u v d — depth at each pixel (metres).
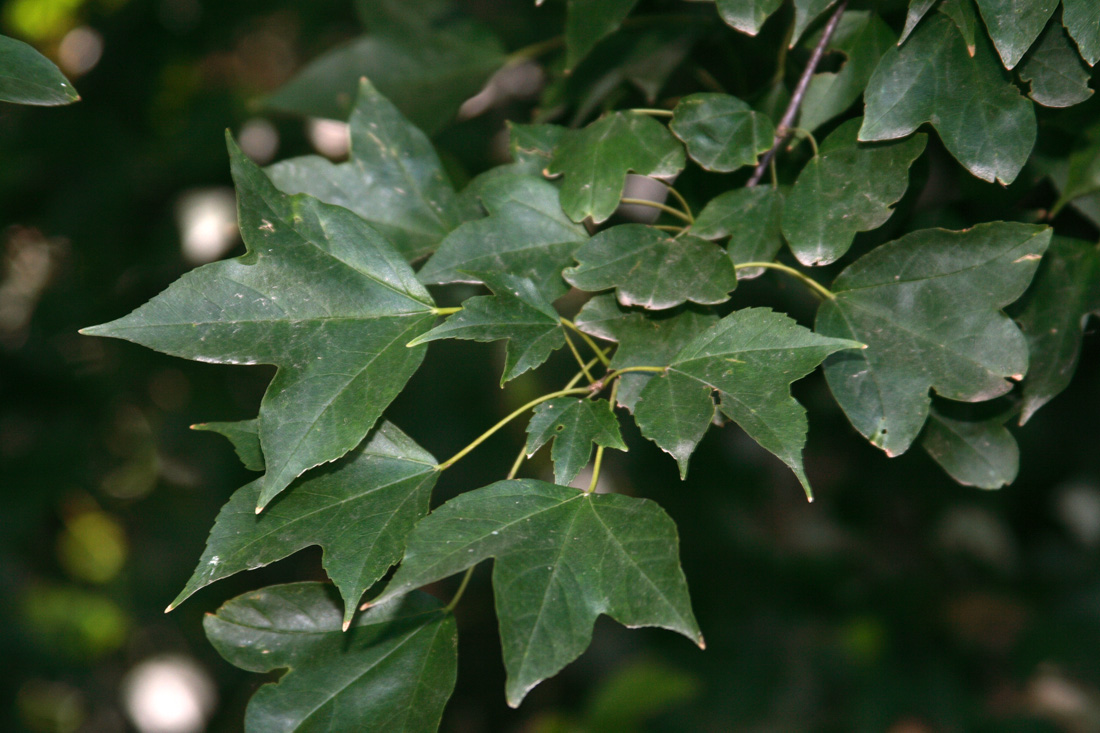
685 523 1.35
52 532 1.72
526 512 0.63
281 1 1.33
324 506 0.63
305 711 0.63
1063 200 0.67
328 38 1.36
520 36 0.99
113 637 1.68
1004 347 0.64
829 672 1.30
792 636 1.35
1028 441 1.25
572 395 0.65
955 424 0.67
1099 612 1.31
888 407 0.65
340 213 0.65
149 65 1.33
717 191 0.68
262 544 0.63
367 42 0.75
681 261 0.65
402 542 0.63
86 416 1.51
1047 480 1.28
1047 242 0.64
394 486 0.64
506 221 0.66
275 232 0.64
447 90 0.76
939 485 1.19
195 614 1.65
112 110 1.33
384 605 0.64
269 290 0.64
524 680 0.61
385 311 0.64
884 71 0.65
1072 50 0.64
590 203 0.66
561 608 0.62
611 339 0.65
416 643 0.64
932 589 1.36
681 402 0.63
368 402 0.63
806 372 0.63
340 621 0.64
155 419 1.52
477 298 0.64
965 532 1.36
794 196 0.65
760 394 0.63
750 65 0.71
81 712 1.63
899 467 1.14
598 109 0.73
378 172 0.68
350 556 0.63
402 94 0.76
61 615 1.65
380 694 0.63
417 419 1.33
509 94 1.05
